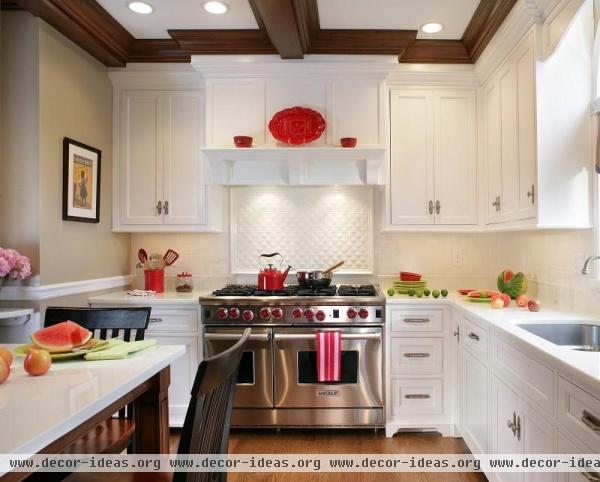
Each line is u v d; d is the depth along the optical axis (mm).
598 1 2129
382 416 2809
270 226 3434
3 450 822
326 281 3066
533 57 2221
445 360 2830
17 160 2443
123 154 3203
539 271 2746
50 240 2518
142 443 1494
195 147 3176
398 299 2814
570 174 2189
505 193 2654
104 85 3111
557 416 1419
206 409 1102
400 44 2938
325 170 3084
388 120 3117
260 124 3043
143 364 1394
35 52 2436
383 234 3387
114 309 1829
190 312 2902
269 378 2805
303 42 2768
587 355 1415
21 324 2385
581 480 1262
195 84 3176
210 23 2828
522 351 1711
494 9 2529
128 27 2881
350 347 2775
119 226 3197
